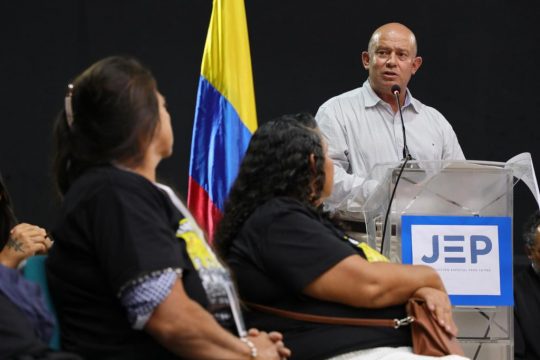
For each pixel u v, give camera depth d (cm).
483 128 851
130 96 305
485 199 434
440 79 850
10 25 786
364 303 350
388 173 431
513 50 853
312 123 388
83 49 795
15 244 430
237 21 577
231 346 295
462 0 852
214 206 556
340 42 839
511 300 429
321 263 348
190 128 806
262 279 356
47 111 786
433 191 432
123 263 284
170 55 808
